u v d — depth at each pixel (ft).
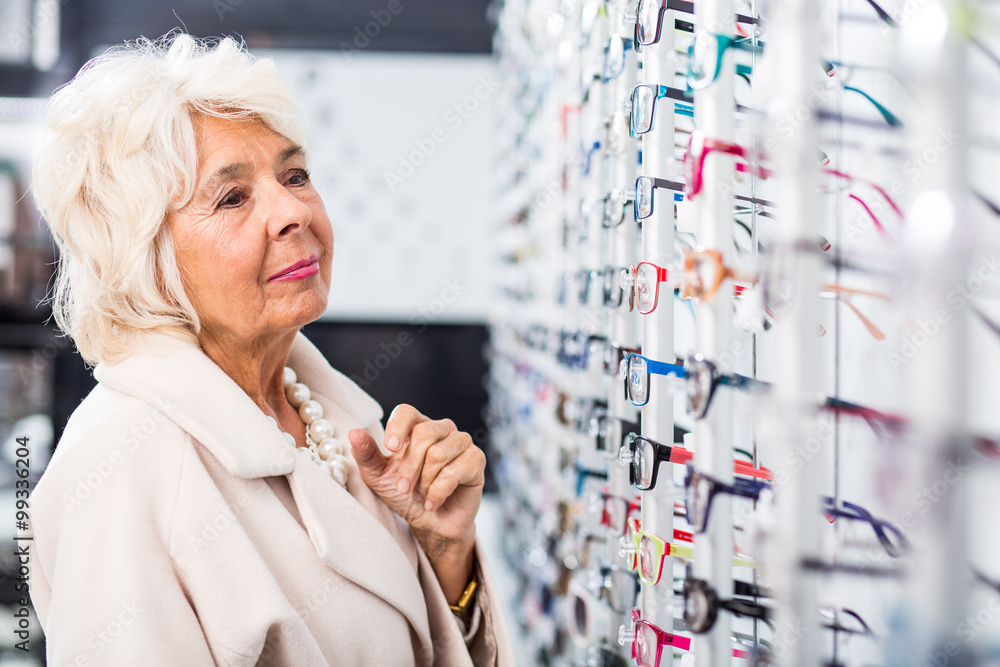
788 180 1.81
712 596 2.14
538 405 7.39
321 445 3.34
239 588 2.51
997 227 1.43
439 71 14.80
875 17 1.91
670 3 2.69
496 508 14.47
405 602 3.00
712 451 2.14
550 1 6.27
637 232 3.62
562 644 5.91
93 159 2.72
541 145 7.17
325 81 14.71
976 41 1.42
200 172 2.78
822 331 2.23
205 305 2.88
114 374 2.71
